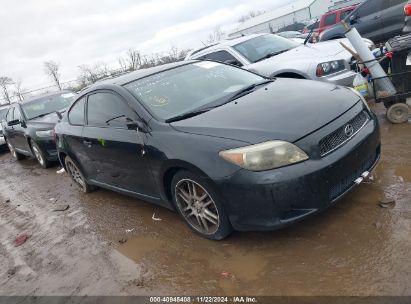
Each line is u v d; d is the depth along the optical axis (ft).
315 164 10.50
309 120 11.15
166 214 15.52
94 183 18.88
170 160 12.15
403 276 9.15
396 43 17.97
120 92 14.90
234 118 11.97
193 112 13.29
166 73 16.07
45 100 32.68
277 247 11.41
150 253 13.03
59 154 20.99
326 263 10.27
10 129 34.09
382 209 11.83
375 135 12.27
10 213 21.53
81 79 107.04
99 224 16.51
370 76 18.97
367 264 9.85
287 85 14.44
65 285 12.62
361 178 11.63
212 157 11.10
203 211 12.20
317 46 25.21
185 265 11.83
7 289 13.38
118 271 12.54
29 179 28.17
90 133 16.57
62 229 17.11
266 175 10.33
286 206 10.43
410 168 13.88
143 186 14.53
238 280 10.53
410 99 21.07
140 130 13.55
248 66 24.88
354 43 18.51
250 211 10.76
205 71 16.39
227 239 12.38
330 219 12.02
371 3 39.14
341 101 12.28
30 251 15.81
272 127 11.02
